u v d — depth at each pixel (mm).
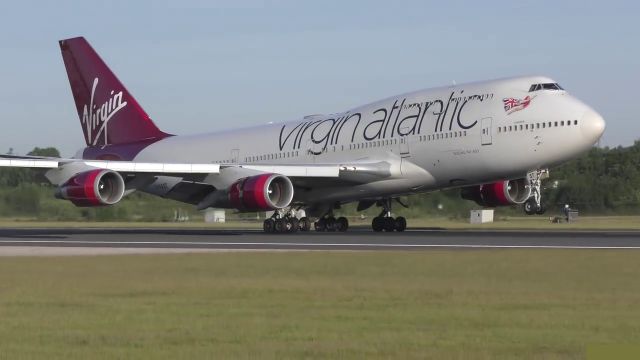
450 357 41062
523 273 75125
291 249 109375
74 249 114000
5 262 91312
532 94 143875
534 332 47281
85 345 44406
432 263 84125
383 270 78750
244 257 94000
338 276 74562
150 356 41688
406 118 156375
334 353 42094
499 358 40750
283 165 156000
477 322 50625
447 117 150500
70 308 56719
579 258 87938
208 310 55562
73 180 147250
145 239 138500
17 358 41406
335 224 174000
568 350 42375
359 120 164125
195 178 158000
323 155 168125
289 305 57562
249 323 50562
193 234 156875
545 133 140875
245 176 151750
